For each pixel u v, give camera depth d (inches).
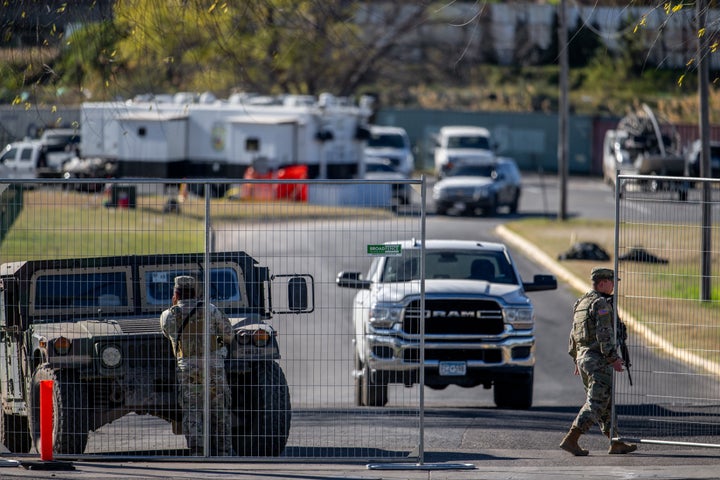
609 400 1504.7
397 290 1998.0
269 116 6063.0
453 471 1370.6
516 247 4591.5
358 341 2094.0
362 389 2070.6
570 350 1537.9
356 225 1646.2
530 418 1899.6
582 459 1469.0
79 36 2218.3
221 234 1728.6
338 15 3270.2
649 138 7568.9
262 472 1358.3
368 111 6550.2
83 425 1428.4
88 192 1833.2
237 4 2341.3
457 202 5787.4
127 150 5969.5
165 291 1572.3
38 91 2218.3
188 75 6023.6
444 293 1988.2
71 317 1547.7
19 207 1812.3
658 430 1692.9
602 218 5767.7
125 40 2314.2
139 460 1412.4
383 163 7278.5
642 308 2539.4
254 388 1483.8
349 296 3004.4
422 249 1374.3
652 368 2374.5
